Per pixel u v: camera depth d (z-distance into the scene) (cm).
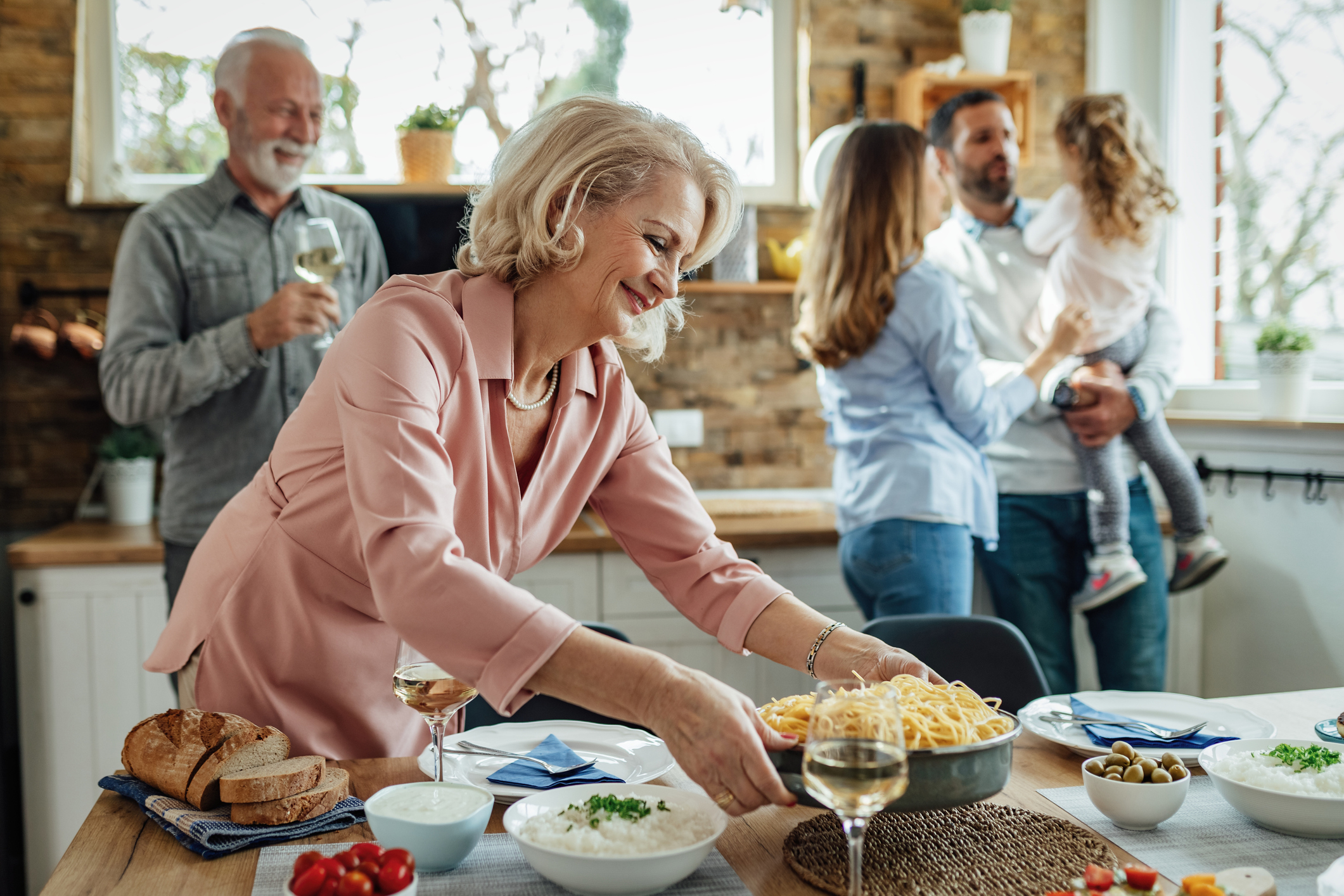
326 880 76
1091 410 241
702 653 259
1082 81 330
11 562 243
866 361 220
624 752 124
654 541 132
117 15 304
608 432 130
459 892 88
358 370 101
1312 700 147
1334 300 265
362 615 124
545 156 110
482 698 160
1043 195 330
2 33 293
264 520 121
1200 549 257
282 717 124
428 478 97
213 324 235
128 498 284
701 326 325
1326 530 249
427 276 116
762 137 332
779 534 259
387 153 317
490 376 112
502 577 124
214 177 240
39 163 295
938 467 215
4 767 262
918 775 88
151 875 91
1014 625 258
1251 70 291
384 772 117
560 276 114
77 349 287
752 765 84
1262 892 80
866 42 324
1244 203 295
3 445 294
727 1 328
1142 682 247
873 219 213
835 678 114
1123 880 79
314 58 312
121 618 248
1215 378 304
